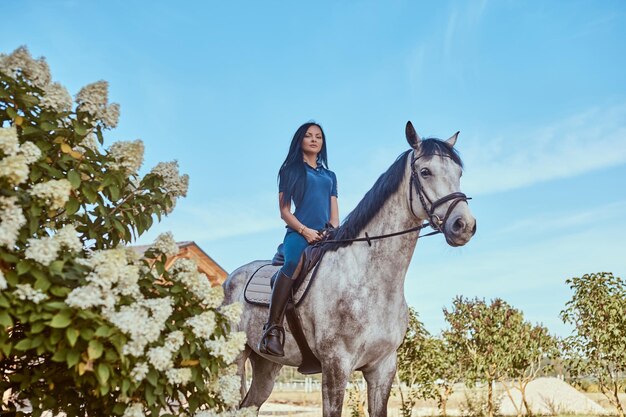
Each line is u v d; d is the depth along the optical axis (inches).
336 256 156.6
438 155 147.1
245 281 191.3
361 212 157.9
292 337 161.9
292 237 162.9
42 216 127.6
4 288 103.7
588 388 748.0
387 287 150.6
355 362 149.5
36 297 103.9
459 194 141.7
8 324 101.7
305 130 173.8
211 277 826.8
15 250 116.6
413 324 504.4
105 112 135.9
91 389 125.7
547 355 500.7
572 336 453.1
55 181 116.0
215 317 129.6
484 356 484.7
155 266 134.1
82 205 134.8
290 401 888.3
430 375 494.0
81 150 135.9
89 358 104.9
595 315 436.5
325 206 171.3
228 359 125.8
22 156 110.0
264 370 196.1
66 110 135.1
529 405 605.0
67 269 114.5
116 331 107.7
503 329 487.8
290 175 166.9
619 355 419.8
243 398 185.5
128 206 141.4
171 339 117.5
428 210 144.0
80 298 105.3
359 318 147.6
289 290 158.7
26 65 131.6
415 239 152.0
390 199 154.2
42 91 132.0
